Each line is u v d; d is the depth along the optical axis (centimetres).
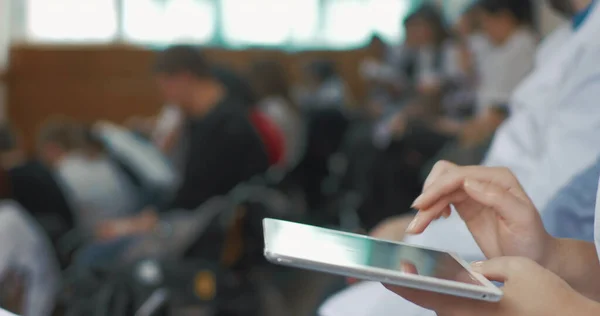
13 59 720
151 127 471
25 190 312
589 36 122
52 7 901
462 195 88
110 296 226
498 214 87
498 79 265
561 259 87
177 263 235
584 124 115
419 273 68
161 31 940
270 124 344
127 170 365
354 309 116
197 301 232
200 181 270
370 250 73
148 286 228
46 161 350
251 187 258
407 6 928
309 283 274
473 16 328
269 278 251
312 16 954
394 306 111
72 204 337
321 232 77
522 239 86
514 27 269
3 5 829
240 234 246
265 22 954
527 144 131
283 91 428
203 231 244
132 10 930
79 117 730
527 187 124
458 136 264
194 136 275
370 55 449
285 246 68
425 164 304
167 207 276
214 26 947
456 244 121
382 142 313
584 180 108
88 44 728
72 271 258
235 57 796
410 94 384
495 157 136
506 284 72
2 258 260
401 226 133
